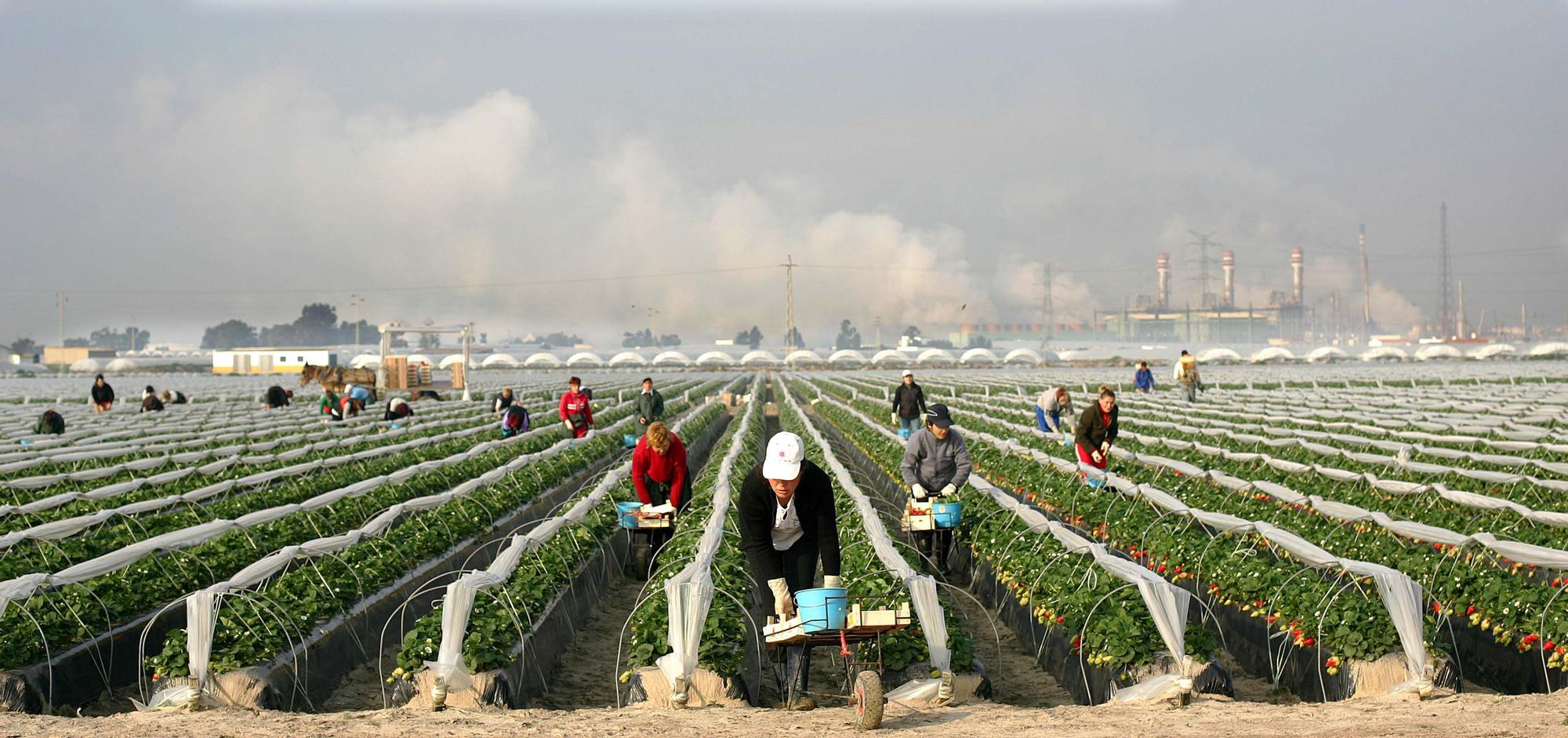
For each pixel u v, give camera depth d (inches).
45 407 2320.4
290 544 628.1
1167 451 1075.3
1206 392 2372.0
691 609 396.2
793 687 378.9
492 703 398.9
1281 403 1865.2
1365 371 4087.1
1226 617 498.0
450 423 1595.7
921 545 649.0
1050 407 1197.1
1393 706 353.1
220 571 557.3
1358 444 1070.4
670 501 631.2
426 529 653.9
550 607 507.8
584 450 1140.5
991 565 602.9
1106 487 761.6
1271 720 338.3
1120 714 355.3
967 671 408.5
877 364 7308.1
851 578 501.7
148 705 391.5
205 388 3531.0
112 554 502.3
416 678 399.5
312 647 445.7
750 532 365.1
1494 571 475.8
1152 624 409.4
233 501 770.2
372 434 1464.1
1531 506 736.3
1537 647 410.0
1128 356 7490.2
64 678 418.3
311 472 986.7
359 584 523.8
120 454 1139.9
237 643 408.8
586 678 479.5
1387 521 573.3
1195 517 612.1
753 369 7071.9
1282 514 671.8
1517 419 1364.4
